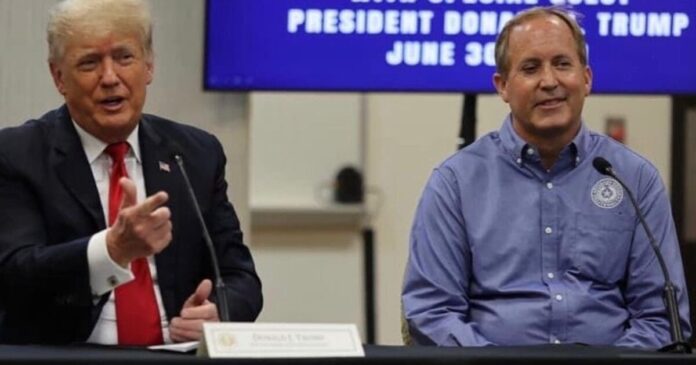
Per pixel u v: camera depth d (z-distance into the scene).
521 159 5.47
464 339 5.17
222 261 5.06
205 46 6.86
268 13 6.90
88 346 4.26
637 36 7.10
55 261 4.48
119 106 4.78
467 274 5.42
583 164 5.48
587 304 5.31
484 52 7.01
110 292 4.75
